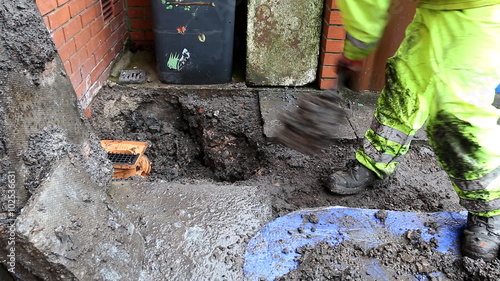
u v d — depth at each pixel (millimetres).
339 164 2828
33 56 1667
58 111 1847
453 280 1879
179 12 3299
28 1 1692
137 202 2193
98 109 3352
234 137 3279
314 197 2486
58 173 1658
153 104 3584
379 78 3535
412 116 2133
